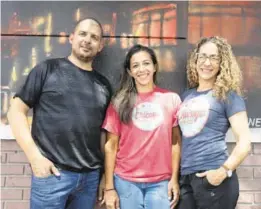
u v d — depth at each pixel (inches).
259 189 85.0
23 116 66.6
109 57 85.7
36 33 85.7
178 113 69.7
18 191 84.0
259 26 86.6
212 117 64.1
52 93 67.3
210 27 86.4
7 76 84.8
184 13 86.5
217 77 66.4
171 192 69.9
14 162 84.3
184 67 85.6
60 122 66.4
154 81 79.1
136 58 71.4
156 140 68.3
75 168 66.4
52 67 69.5
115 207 69.2
